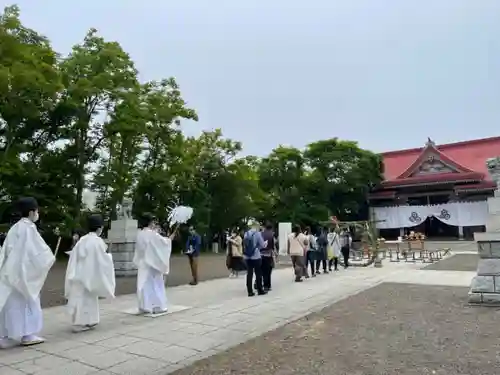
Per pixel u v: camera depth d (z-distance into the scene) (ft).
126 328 23.79
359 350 18.58
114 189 84.74
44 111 74.64
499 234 27.86
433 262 64.13
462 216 125.18
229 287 40.24
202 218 106.93
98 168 89.81
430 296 31.78
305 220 120.67
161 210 96.99
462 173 132.46
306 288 38.32
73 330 23.48
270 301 31.60
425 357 17.31
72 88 73.72
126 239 52.90
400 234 136.15
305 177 127.65
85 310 23.30
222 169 113.60
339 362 17.04
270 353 18.60
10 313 20.11
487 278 28.09
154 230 28.96
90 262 23.58
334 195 130.52
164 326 24.09
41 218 81.66
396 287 37.42
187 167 99.81
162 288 28.43
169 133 95.30
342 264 62.95
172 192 103.71
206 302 31.68
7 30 59.16
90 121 85.25
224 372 16.33
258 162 131.34
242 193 115.65
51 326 24.72
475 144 154.92
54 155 84.94
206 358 18.16
